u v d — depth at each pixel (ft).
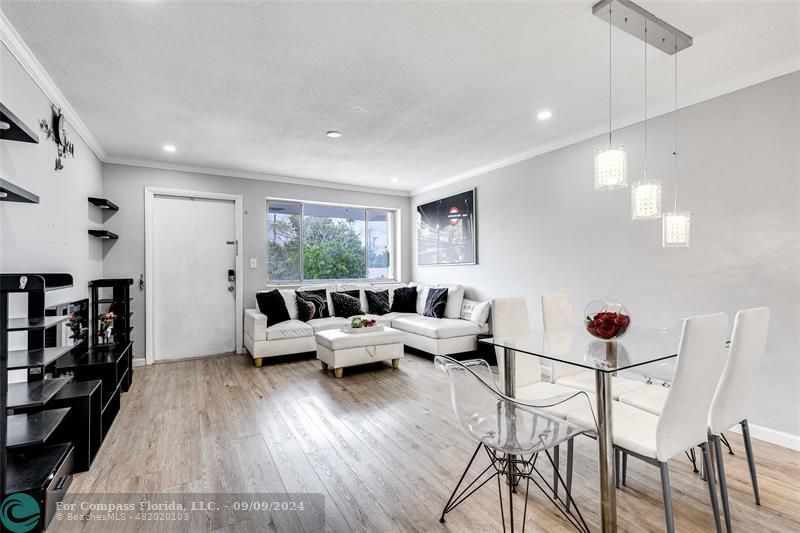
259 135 12.04
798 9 6.27
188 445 8.09
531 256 13.94
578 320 12.23
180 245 15.56
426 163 15.37
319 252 19.25
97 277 13.09
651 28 6.66
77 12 6.21
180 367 14.40
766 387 8.23
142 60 7.68
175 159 14.53
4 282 5.14
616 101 9.81
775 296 8.10
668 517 4.75
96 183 13.04
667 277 9.96
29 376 7.27
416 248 20.75
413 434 8.64
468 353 16.25
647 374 8.02
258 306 15.67
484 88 9.05
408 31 6.84
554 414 6.34
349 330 13.80
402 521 5.71
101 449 7.89
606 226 11.45
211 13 6.28
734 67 8.15
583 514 5.88
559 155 12.87
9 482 5.41
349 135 12.14
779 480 6.73
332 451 7.84
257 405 10.46
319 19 6.48
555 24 6.66
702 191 9.24
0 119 5.43
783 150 7.98
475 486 6.61
